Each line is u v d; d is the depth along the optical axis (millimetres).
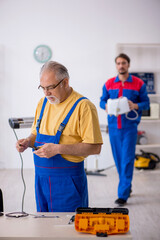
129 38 6414
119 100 4215
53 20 6320
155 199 4441
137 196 4594
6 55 6305
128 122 4297
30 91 6359
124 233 1519
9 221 1696
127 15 6375
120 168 4391
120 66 4324
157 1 6371
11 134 6363
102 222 1523
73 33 6355
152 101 6527
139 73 6402
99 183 5352
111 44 6395
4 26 6270
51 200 2133
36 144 2205
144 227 3451
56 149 2029
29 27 6297
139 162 6184
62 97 2094
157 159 6438
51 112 2176
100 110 6449
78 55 6387
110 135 4383
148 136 6535
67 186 2104
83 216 1559
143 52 6445
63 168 2096
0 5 6242
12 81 6336
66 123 2088
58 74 2016
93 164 6496
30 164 6422
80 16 6340
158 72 6492
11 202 4246
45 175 2121
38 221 1694
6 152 6367
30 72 6340
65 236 1480
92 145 2090
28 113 6375
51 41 6340
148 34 6418
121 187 4234
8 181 5383
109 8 6352
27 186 5082
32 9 6281
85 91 6434
